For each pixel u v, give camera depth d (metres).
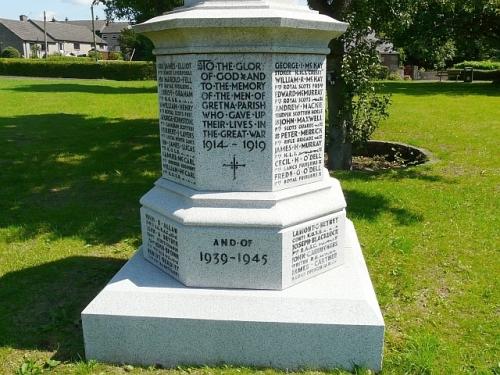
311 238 3.99
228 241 3.80
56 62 44.62
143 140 12.55
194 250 3.84
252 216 3.77
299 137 3.96
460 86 32.88
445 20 21.67
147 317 3.66
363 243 5.91
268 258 3.80
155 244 4.26
